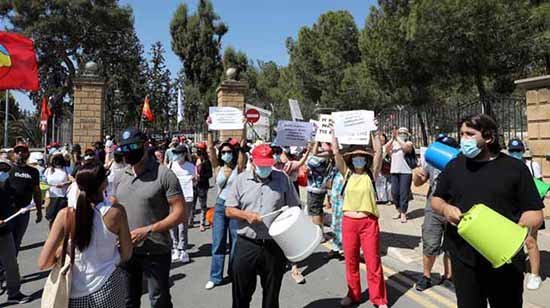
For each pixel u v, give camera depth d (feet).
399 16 66.23
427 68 62.64
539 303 16.58
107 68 145.79
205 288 19.74
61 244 9.91
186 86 168.35
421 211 37.86
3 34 33.47
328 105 103.24
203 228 32.50
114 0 138.72
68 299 9.63
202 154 33.17
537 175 24.08
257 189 13.46
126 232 10.62
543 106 30.58
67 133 83.15
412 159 28.60
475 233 9.64
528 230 9.65
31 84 34.47
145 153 13.08
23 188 22.18
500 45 53.83
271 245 13.29
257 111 46.50
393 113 51.67
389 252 25.48
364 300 17.62
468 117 10.61
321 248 27.04
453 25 53.01
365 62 75.31
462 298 10.66
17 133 121.19
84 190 9.97
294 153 34.71
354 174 17.40
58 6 130.00
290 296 18.49
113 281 10.18
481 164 10.68
